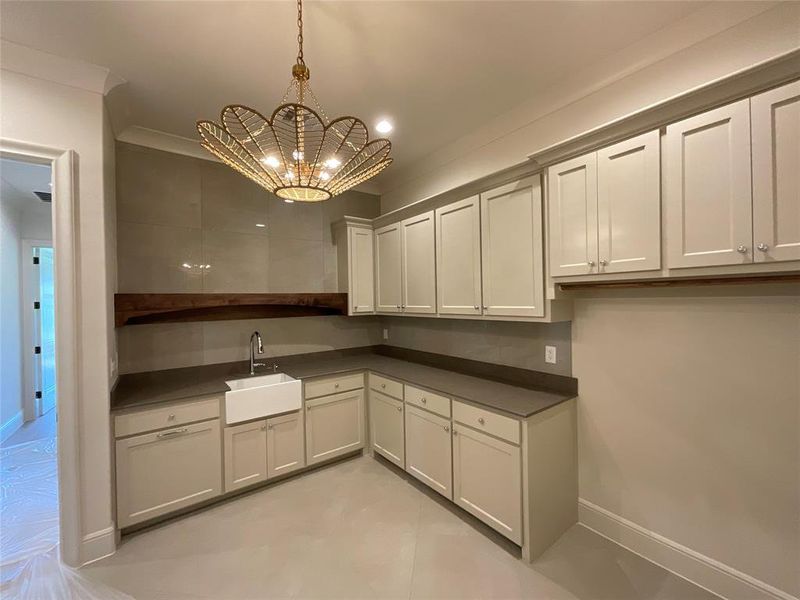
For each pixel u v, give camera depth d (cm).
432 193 322
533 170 204
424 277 286
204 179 285
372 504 240
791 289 144
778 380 148
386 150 163
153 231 262
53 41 166
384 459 308
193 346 281
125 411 205
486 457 205
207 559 190
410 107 231
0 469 298
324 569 183
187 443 227
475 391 229
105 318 193
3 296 357
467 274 248
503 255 223
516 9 152
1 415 349
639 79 181
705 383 167
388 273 329
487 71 196
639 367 189
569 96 210
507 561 187
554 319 202
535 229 204
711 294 165
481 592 167
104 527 193
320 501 244
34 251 410
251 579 177
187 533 211
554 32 167
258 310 307
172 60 182
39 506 243
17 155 172
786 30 139
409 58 184
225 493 241
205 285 285
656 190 154
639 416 189
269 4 146
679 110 146
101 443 192
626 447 195
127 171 252
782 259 123
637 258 160
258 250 311
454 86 209
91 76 187
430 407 244
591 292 209
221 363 293
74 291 183
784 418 146
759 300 152
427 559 189
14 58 170
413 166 332
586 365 212
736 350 158
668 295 178
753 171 129
